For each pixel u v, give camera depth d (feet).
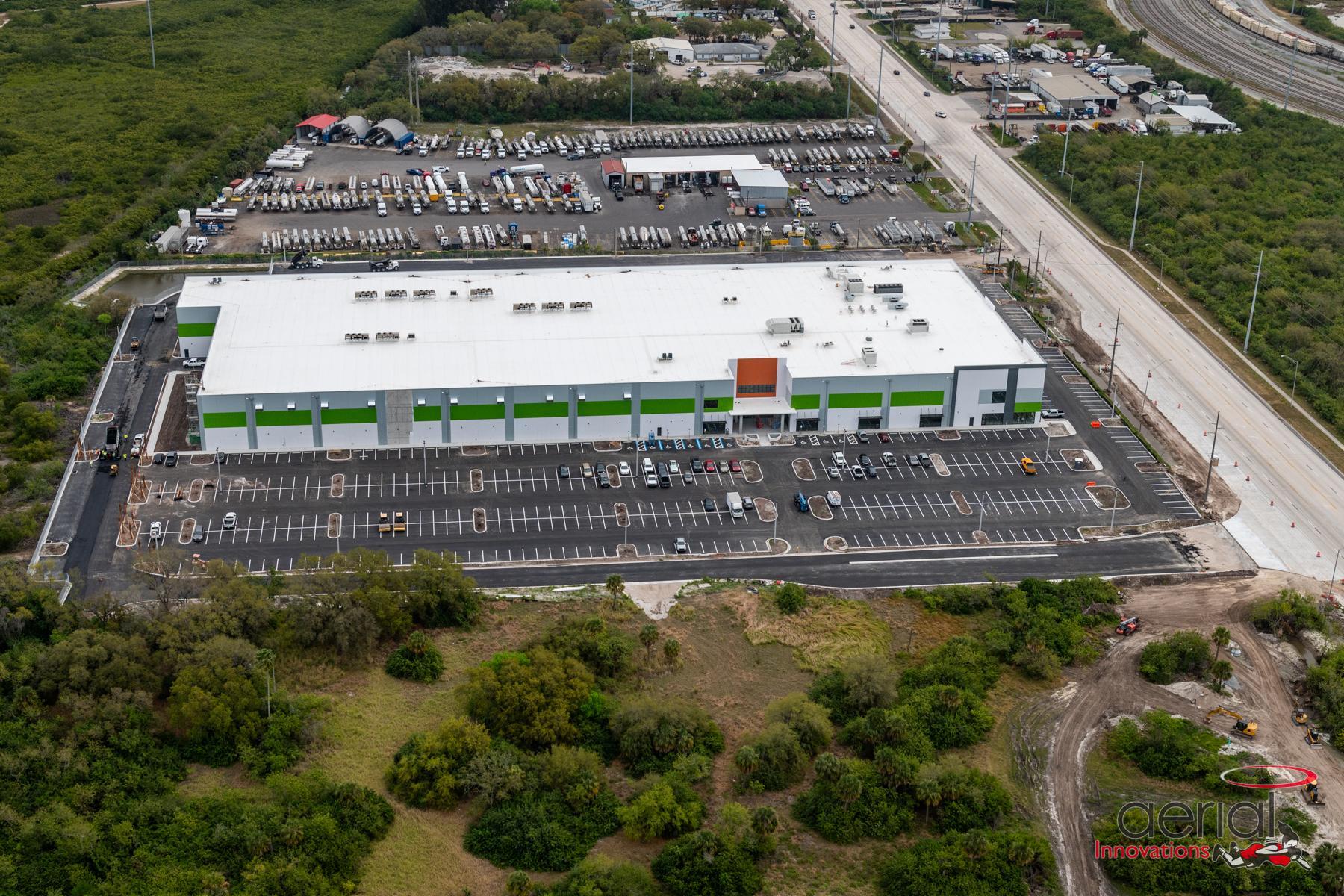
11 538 640.99
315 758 519.60
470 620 602.44
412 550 652.89
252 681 536.42
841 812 499.10
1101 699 570.05
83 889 453.99
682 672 575.79
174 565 626.64
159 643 550.36
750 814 493.77
